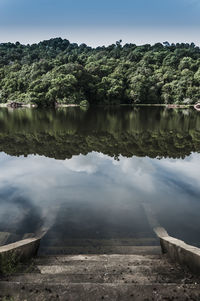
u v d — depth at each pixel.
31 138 21.16
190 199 9.17
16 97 76.81
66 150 17.17
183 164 13.83
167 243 5.76
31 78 84.62
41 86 74.38
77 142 19.70
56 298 3.64
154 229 6.96
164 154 16.11
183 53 117.00
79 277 4.49
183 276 4.64
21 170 12.68
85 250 6.04
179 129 26.59
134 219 7.60
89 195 9.51
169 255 5.68
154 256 5.77
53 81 75.12
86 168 13.12
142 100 82.00
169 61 107.94
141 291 3.79
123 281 4.39
